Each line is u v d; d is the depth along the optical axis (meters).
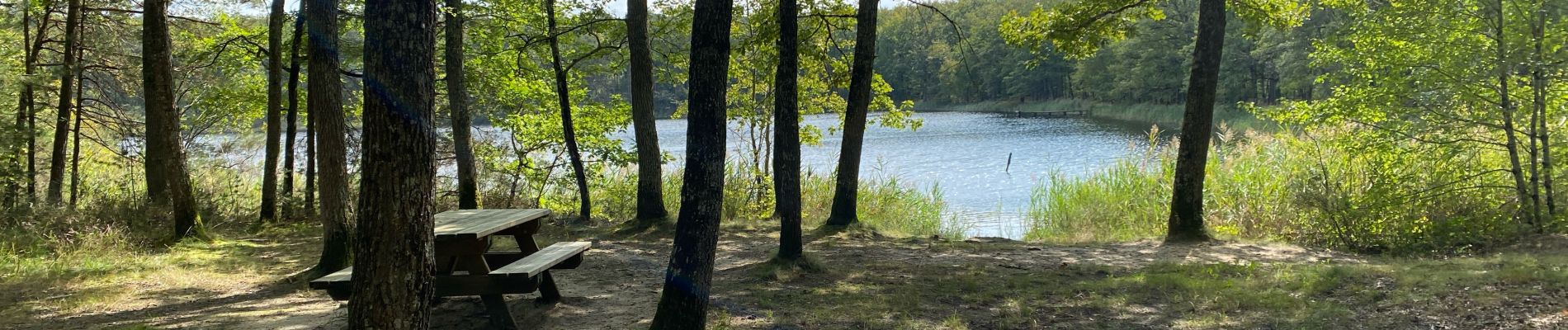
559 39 15.62
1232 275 7.91
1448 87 10.66
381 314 3.53
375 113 3.49
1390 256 10.17
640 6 12.70
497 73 16.92
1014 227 17.19
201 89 16.72
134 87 16.75
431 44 3.59
